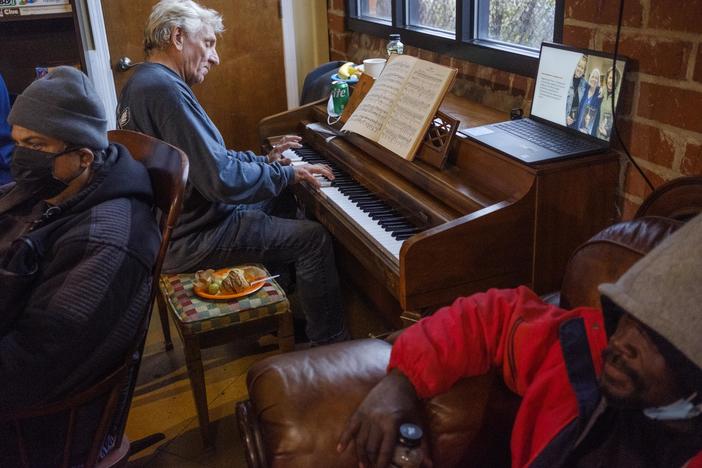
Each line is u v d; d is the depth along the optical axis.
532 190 1.70
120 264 1.36
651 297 0.69
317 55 3.85
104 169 1.48
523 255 1.76
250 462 1.18
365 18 3.39
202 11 2.35
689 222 0.71
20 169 1.45
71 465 1.44
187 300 2.06
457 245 1.69
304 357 1.27
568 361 0.99
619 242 1.21
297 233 2.35
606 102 1.76
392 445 1.04
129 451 1.63
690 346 0.66
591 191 1.77
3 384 1.28
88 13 3.34
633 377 0.77
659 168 1.70
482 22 2.57
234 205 2.35
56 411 1.35
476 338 1.11
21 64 3.39
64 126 1.39
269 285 2.12
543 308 1.13
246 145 3.93
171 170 1.60
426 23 2.93
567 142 1.83
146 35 2.28
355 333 2.71
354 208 2.17
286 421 1.16
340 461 1.13
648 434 0.83
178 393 2.38
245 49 3.73
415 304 1.71
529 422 1.03
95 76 3.46
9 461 1.39
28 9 3.07
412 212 2.01
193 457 2.08
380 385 1.12
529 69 2.22
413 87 2.17
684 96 1.59
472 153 1.93
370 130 2.27
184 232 2.26
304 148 2.82
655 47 1.64
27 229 1.44
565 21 1.92
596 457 0.88
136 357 1.54
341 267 3.14
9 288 1.31
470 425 1.13
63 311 1.29
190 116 2.14
